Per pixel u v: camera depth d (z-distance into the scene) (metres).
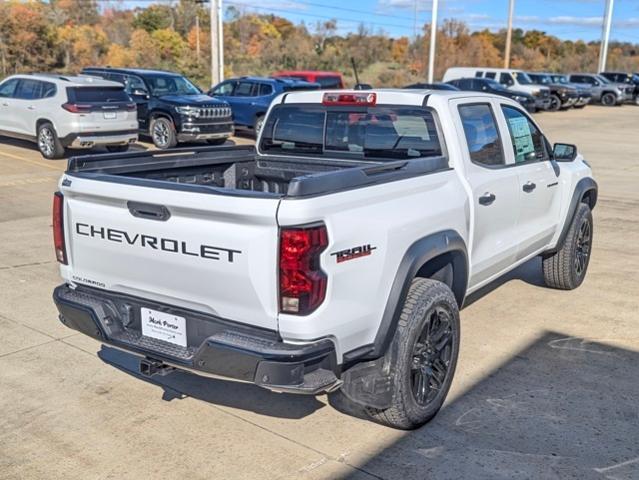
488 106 4.73
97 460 3.45
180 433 3.71
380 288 3.31
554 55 82.44
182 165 4.39
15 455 3.48
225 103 16.02
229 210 2.95
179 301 3.29
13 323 5.24
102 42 52.12
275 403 4.06
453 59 59.75
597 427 3.78
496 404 4.02
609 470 3.37
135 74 16.14
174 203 3.09
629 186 12.46
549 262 6.07
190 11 63.12
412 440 3.64
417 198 3.66
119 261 3.44
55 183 11.52
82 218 3.54
